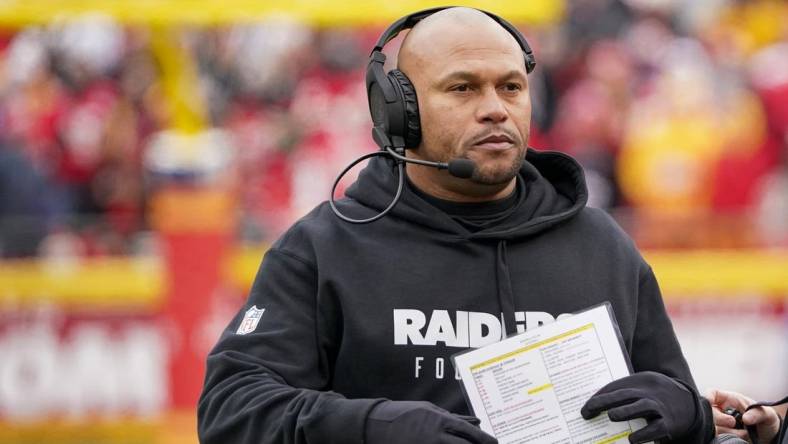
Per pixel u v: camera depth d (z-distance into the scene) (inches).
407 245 331.6
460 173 318.0
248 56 1132.5
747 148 1160.2
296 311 329.1
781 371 944.9
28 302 907.4
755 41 1224.8
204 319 820.0
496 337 324.5
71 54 1132.5
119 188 1101.7
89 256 919.7
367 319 323.3
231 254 856.9
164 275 818.2
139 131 1112.8
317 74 1134.4
